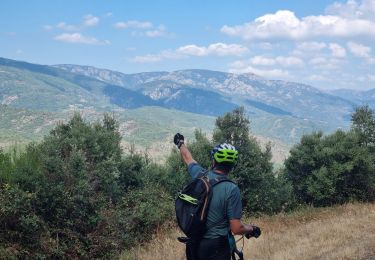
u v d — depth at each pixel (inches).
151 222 632.4
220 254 169.8
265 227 727.1
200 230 168.6
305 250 462.0
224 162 176.2
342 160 1094.4
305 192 1109.7
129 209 626.8
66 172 493.7
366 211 818.8
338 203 1093.1
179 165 863.1
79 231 506.9
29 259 430.0
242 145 934.4
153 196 689.0
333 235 557.9
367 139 1148.5
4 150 503.2
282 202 1021.2
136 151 778.2
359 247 458.6
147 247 564.4
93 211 507.8
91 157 645.3
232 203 169.8
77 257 481.1
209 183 171.9
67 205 474.0
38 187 451.8
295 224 761.0
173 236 603.5
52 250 446.0
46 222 463.5
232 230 170.7
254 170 916.0
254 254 462.0
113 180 623.5
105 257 510.0
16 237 433.1
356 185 1103.6
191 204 169.5
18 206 423.8
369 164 1071.6
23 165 469.1
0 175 456.8
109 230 535.8
